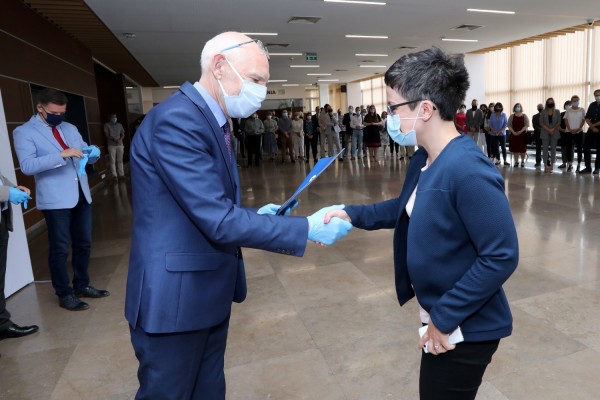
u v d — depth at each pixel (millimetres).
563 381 2010
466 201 942
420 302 1094
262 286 3324
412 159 1181
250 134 11852
